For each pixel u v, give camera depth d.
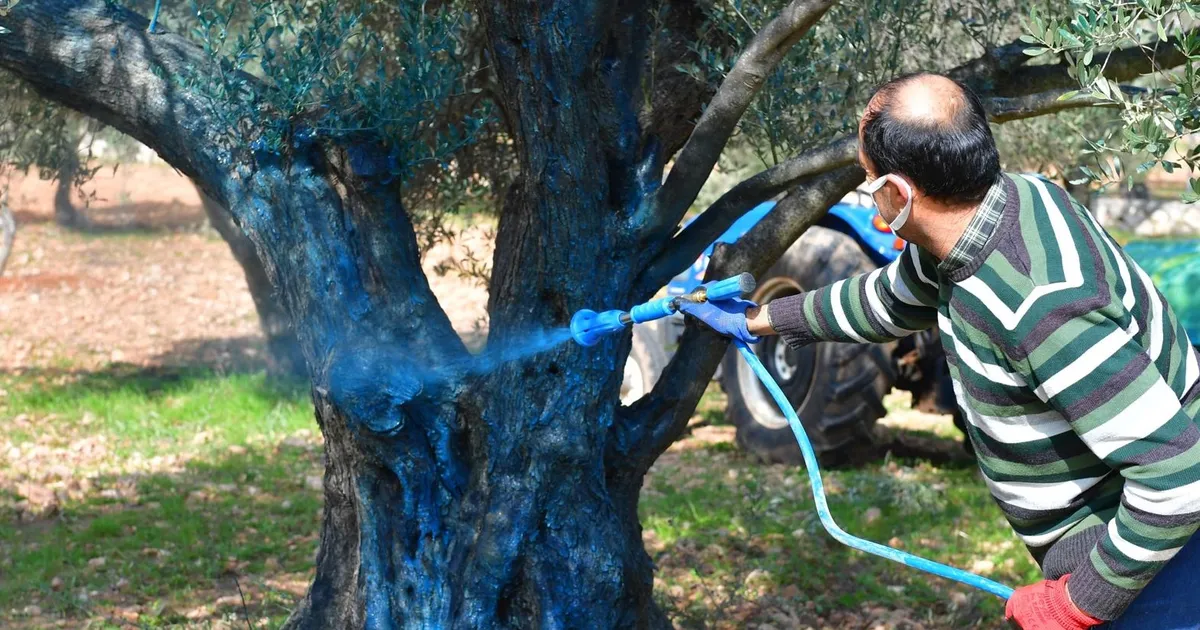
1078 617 2.31
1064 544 2.40
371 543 3.44
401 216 3.52
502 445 3.33
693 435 8.63
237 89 3.41
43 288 15.23
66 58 3.53
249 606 5.11
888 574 5.49
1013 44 3.58
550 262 3.26
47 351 11.64
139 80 3.52
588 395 3.32
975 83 3.56
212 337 12.62
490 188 4.88
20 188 23.02
